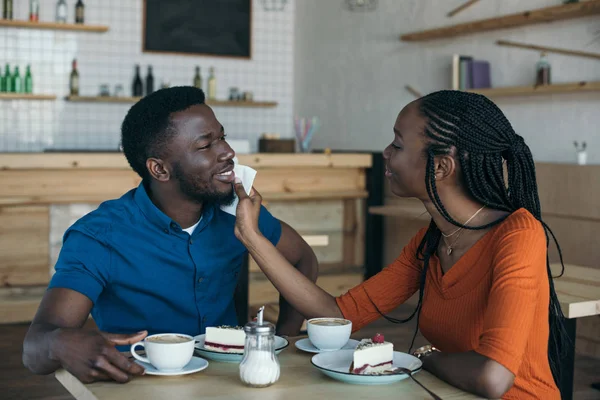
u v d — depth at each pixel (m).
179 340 1.21
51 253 4.17
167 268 1.53
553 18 3.85
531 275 1.19
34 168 4.00
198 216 1.56
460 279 1.32
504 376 1.09
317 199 4.71
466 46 4.54
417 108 1.31
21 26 5.66
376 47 5.42
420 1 4.93
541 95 4.04
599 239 3.52
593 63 3.67
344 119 5.88
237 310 2.31
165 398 1.06
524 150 1.35
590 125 3.73
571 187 3.68
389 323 4.21
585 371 3.35
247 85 6.55
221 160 1.48
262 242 1.47
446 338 1.36
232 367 1.24
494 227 1.29
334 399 1.07
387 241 5.01
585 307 1.81
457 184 1.31
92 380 1.15
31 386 3.03
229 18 6.41
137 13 6.09
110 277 1.48
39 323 1.30
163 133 1.46
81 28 5.75
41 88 5.84
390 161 1.34
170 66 6.24
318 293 1.50
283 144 5.14
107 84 6.02
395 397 1.09
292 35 6.70
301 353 1.35
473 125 1.27
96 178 4.16
